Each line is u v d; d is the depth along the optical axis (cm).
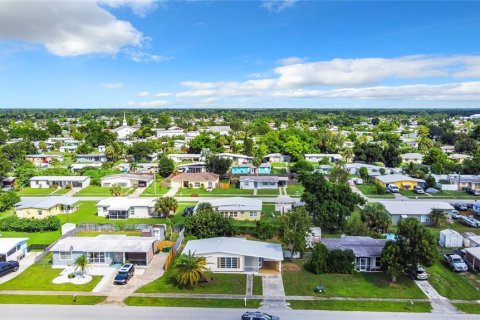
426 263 4641
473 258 5312
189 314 4025
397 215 7325
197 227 6359
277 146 16150
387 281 4872
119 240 5700
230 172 12431
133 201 8306
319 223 6838
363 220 6700
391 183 10306
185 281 4584
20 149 15662
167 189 10544
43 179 10762
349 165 12850
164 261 5512
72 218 7875
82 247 5400
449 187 10294
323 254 5169
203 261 4784
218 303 4272
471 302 4347
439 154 13838
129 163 14062
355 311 4109
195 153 16412
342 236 6156
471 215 7956
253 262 5159
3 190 10012
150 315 3997
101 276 4991
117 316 3972
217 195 9812
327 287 4694
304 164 12069
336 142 17600
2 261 5253
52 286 4688
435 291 4606
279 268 5162
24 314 3997
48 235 6781
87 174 11656
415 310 4138
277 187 10669
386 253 4809
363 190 10288
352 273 5100
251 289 4634
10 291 4544
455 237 6103
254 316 3775
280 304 4256
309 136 17288
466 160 12938
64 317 3941
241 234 6619
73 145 18762
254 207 7712
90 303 4256
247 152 15850
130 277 4934
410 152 16550
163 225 6625
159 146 17250
